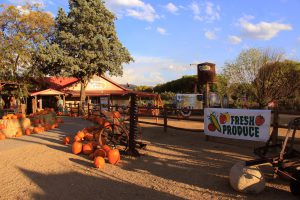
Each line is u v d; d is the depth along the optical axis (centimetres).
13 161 948
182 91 5866
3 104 3878
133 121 1001
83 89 3894
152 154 1018
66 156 1009
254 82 3131
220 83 3728
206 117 1181
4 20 3466
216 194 627
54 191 671
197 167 841
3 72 3341
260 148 746
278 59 3188
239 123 1061
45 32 3778
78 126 1941
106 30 3791
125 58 3994
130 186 692
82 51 3666
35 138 1415
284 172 619
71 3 3859
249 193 620
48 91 3772
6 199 632
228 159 917
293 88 2964
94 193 652
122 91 4625
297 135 1346
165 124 1482
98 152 951
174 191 651
